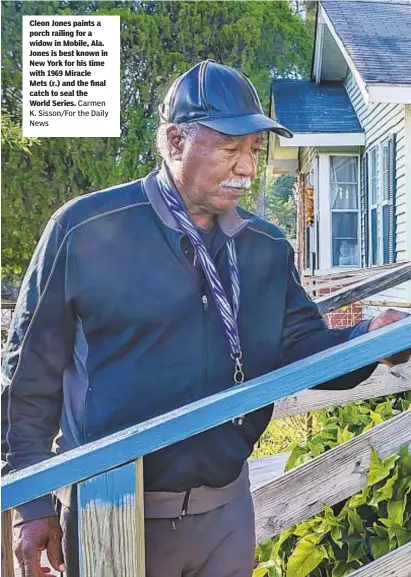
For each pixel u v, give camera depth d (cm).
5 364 115
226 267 117
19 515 114
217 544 120
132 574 76
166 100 117
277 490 129
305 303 123
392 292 128
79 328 114
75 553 112
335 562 131
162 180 116
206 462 118
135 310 114
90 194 115
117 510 77
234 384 117
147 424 79
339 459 132
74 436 115
